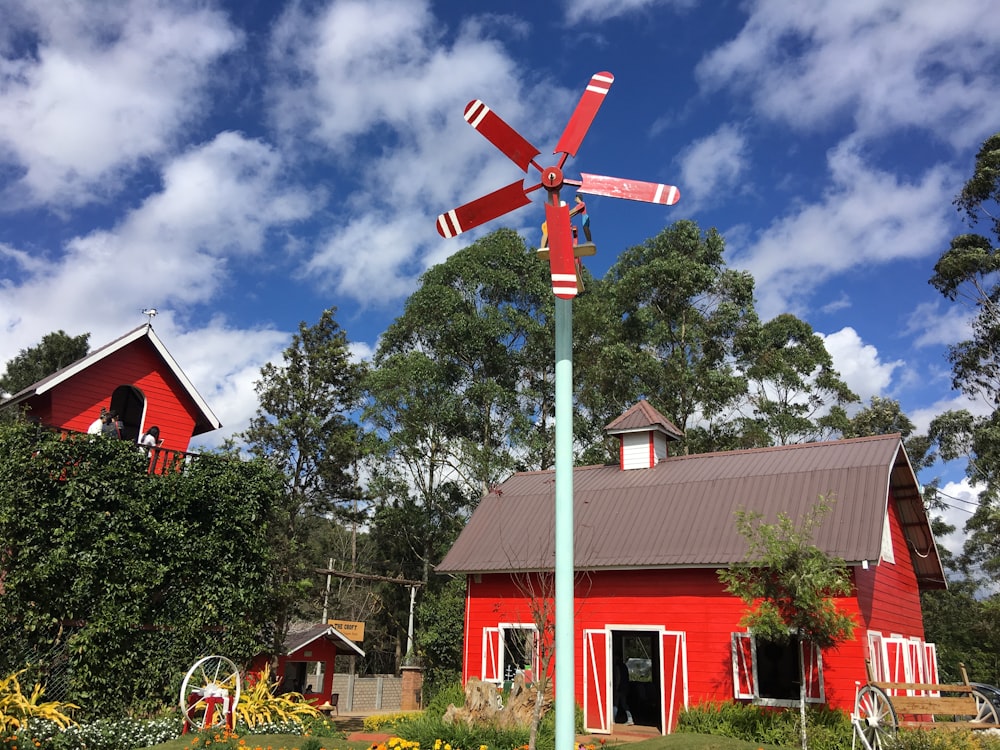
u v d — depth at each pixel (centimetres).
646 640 2470
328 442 2678
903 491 1862
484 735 1142
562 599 631
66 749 1166
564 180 714
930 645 2047
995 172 3331
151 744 1231
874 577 1616
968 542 4184
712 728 1420
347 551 4472
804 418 3597
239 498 1605
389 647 4141
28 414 1748
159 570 1441
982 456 3378
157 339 1819
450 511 3759
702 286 3691
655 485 1909
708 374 3431
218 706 1295
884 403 3988
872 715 1225
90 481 1406
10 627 1301
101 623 1345
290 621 2308
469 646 1900
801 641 1307
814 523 1354
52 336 3759
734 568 1356
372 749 1052
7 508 1316
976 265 3338
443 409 3450
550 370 3881
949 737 1177
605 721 1653
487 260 3809
